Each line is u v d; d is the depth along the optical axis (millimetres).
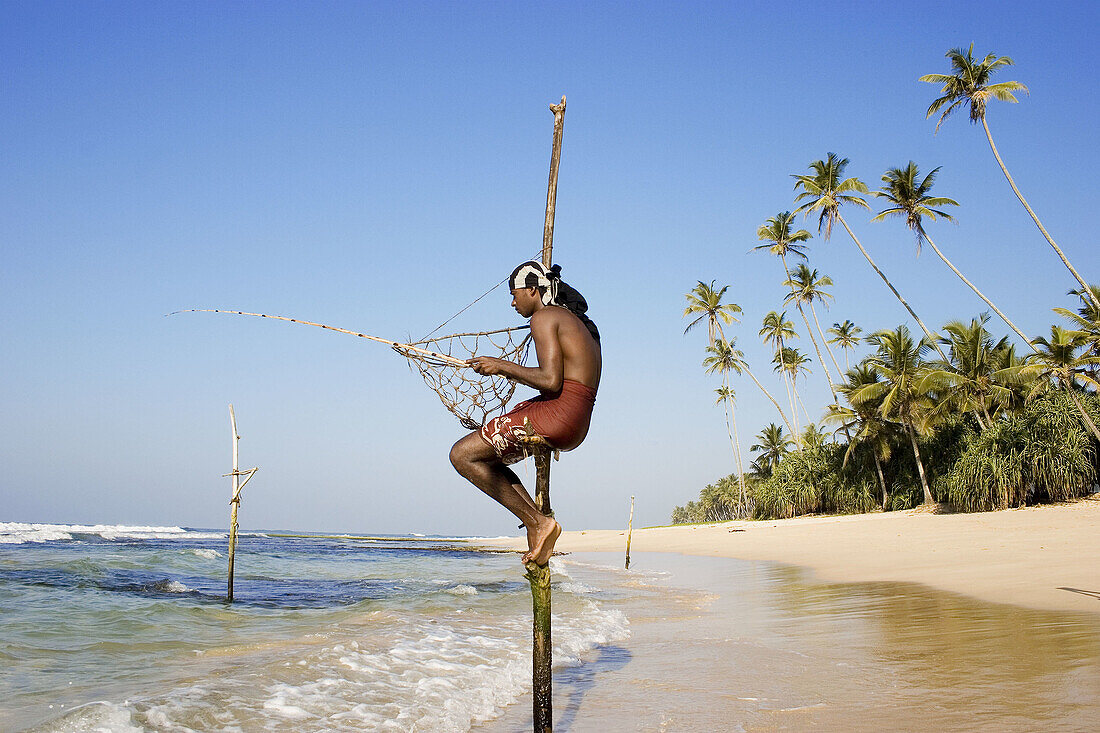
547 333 3816
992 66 34312
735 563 25359
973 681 6105
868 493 45312
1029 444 32000
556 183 4328
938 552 21500
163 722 5078
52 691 6434
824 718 5312
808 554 26000
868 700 5742
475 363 3844
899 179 38500
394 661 7477
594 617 11383
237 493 14789
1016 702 5391
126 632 10047
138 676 7117
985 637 8062
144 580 18172
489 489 3982
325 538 86438
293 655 7793
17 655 8180
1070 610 9594
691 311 62250
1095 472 31766
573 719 5551
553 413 3822
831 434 46281
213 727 5078
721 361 65625
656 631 10273
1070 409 31953
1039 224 32938
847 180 42375
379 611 12609
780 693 6156
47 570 19516
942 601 11469
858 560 21875
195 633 10102
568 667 7656
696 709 5742
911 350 39875
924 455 41781
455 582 20609
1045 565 15266
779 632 9625
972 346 37594
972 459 33625
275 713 5473
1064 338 32875
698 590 16828
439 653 8062
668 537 48094
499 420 3910
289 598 15562
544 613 4168
